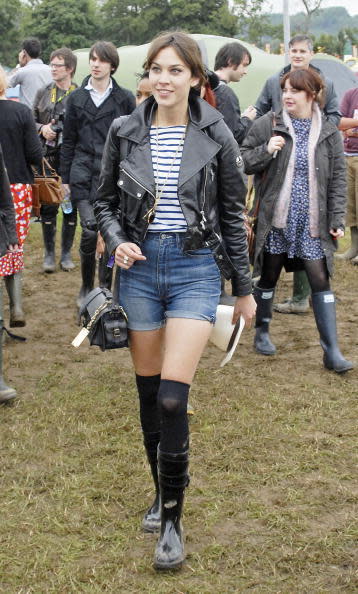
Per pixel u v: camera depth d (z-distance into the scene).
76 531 3.42
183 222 3.01
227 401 4.78
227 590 3.02
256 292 5.58
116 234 3.10
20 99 9.31
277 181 5.19
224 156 3.04
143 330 3.14
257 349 5.70
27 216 5.98
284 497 3.69
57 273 7.90
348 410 4.67
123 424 4.45
